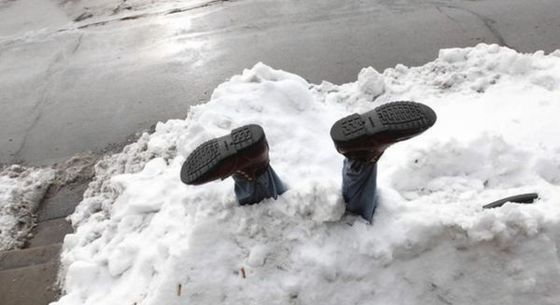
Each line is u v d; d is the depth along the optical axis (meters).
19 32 7.70
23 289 3.64
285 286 2.56
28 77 6.55
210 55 6.34
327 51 5.99
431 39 5.88
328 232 2.64
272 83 4.19
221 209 2.78
